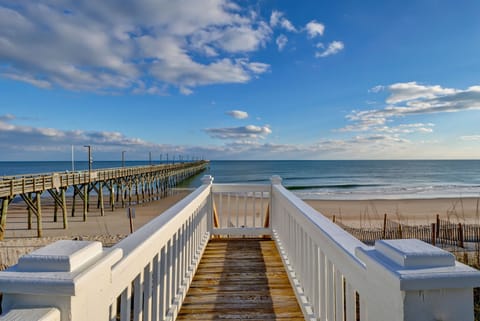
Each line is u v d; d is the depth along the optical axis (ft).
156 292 6.43
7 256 37.01
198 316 8.11
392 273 3.06
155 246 5.97
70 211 77.20
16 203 91.76
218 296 9.27
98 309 3.40
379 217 62.64
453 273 2.98
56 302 2.86
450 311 3.02
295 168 274.16
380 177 177.88
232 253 13.47
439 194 98.53
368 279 3.75
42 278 2.83
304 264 8.39
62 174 62.59
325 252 5.89
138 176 99.25
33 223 62.90
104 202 91.50
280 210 13.20
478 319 15.71
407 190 112.57
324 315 6.44
